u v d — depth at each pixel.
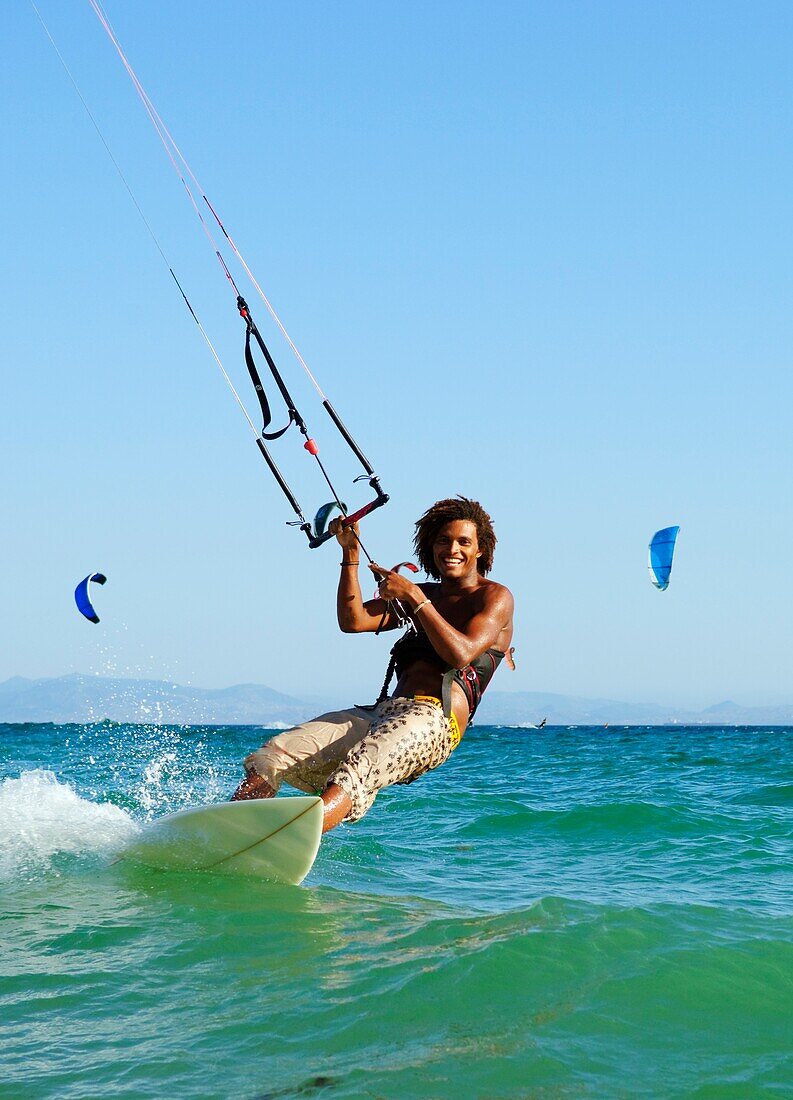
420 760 4.88
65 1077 2.45
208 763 13.67
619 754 20.53
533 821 7.41
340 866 5.53
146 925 3.85
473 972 3.18
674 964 3.29
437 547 5.21
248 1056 2.57
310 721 5.18
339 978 3.17
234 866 4.83
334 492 5.25
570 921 3.82
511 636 5.32
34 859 4.98
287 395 5.26
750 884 5.12
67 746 20.41
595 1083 2.44
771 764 15.70
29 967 3.31
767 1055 2.64
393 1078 2.44
